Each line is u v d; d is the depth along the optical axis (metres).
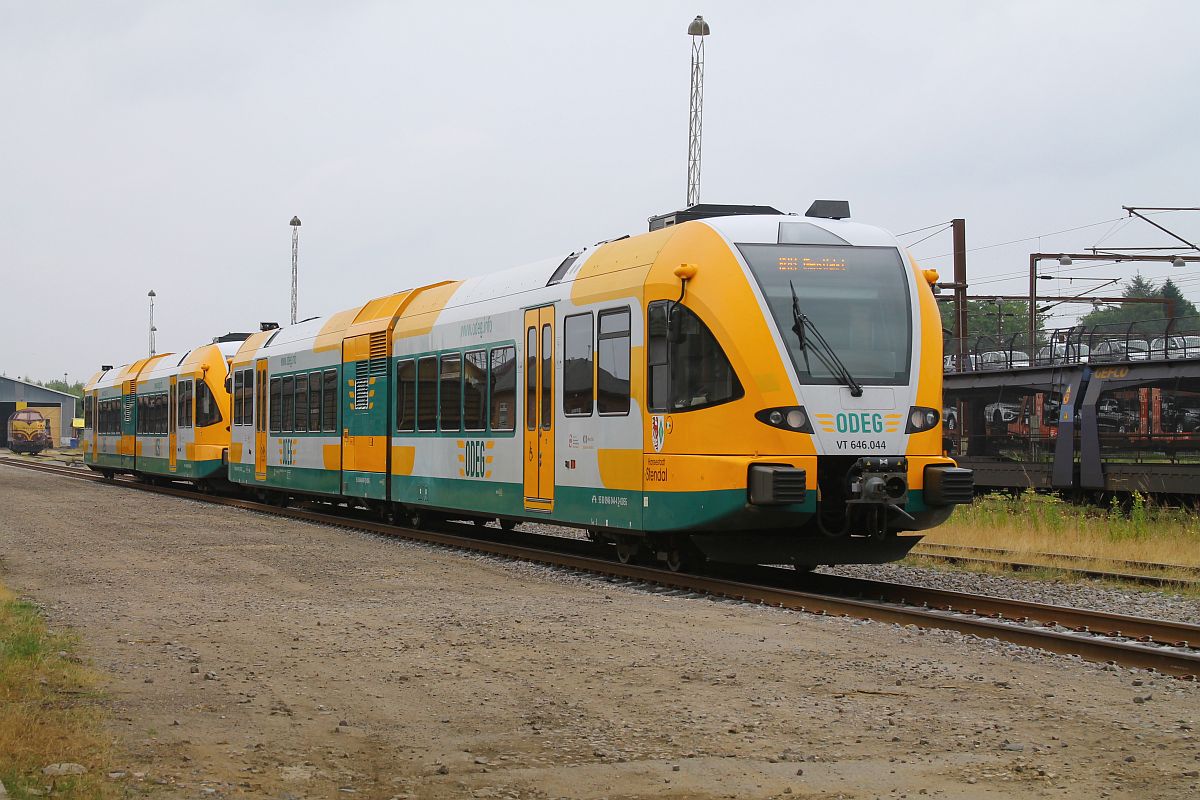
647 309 14.41
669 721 7.36
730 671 8.83
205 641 10.12
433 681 8.55
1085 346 30.88
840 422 13.36
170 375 36.44
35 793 5.71
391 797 5.95
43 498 31.27
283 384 27.20
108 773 6.18
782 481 12.96
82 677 8.42
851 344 13.62
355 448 23.12
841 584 14.61
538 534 22.06
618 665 9.06
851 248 14.12
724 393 13.44
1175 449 27.77
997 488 32.72
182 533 20.75
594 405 15.45
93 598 12.75
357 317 23.92
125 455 41.44
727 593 13.30
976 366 35.16
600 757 6.61
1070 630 11.16
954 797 5.89
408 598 12.80
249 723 7.34
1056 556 18.06
